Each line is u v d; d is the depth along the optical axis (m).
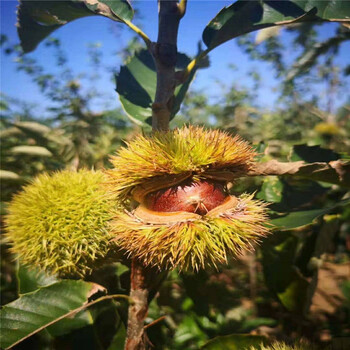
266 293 0.39
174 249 0.15
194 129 0.17
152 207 0.16
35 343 0.24
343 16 0.23
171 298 0.32
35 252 0.19
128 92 0.28
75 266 0.19
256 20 0.23
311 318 0.36
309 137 0.58
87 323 0.24
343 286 0.33
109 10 0.23
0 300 0.31
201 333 0.29
